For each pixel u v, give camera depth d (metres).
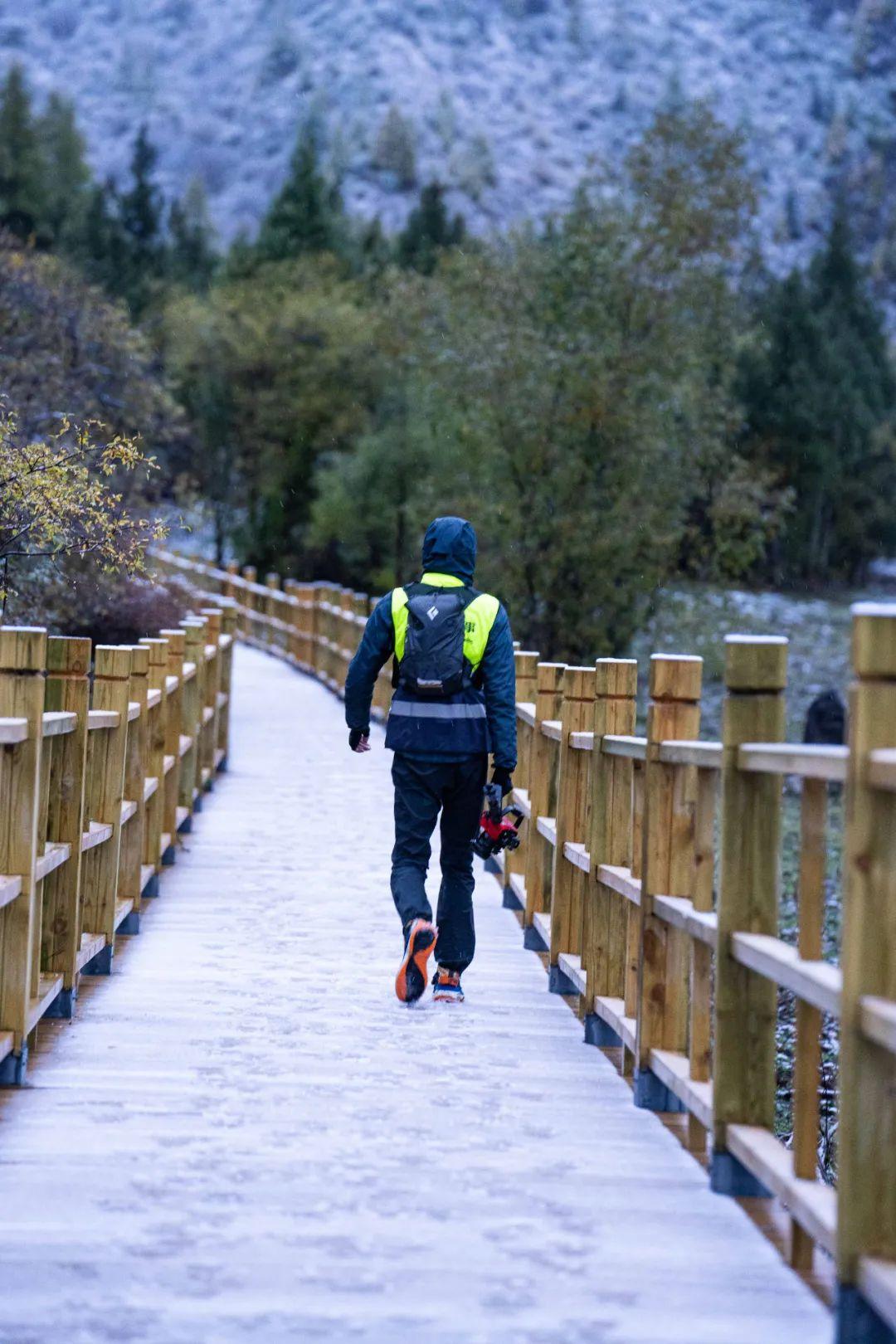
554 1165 9.23
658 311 53.38
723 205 55.72
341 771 31.97
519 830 19.00
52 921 12.45
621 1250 7.88
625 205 56.16
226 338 97.62
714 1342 6.82
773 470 106.12
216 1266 7.49
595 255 53.38
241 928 16.73
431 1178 8.91
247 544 100.75
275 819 25.33
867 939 6.54
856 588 113.75
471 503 53.62
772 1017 8.78
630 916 11.66
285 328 97.69
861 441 117.12
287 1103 10.34
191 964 14.84
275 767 32.47
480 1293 7.27
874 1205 6.56
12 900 10.22
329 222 130.38
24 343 40.25
